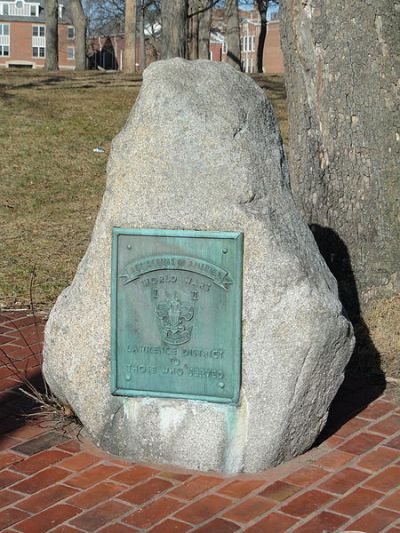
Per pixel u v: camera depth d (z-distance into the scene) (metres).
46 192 12.12
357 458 4.88
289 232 4.73
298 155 7.32
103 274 4.83
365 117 7.01
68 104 17.22
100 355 4.87
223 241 4.59
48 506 4.37
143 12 42.19
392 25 6.93
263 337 4.62
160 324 4.73
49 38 31.41
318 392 4.79
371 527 4.14
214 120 4.64
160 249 4.69
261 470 4.75
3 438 5.16
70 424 5.33
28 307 7.92
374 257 7.09
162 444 4.80
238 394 4.66
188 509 4.33
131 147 4.74
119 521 4.22
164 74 4.74
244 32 58.69
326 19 6.95
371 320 6.80
